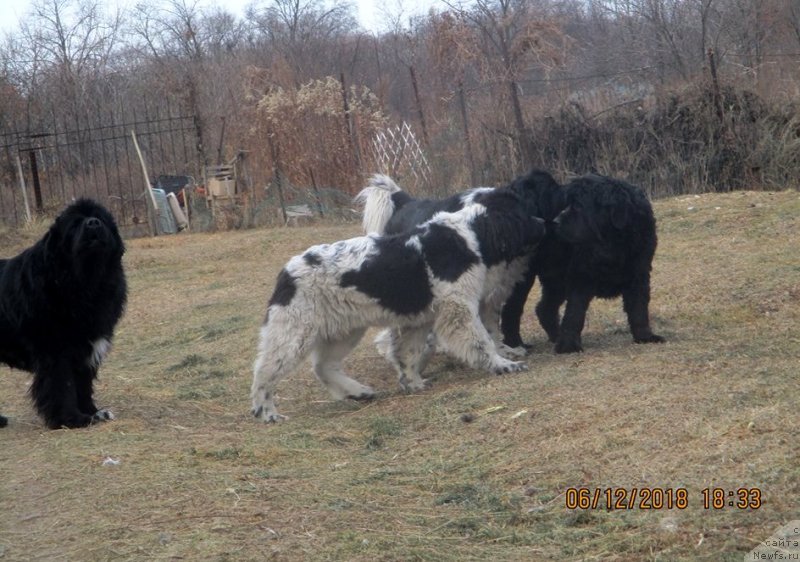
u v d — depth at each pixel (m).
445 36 24.45
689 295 10.00
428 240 8.05
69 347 7.79
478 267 8.06
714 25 26.45
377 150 21.41
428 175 19.70
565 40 24.25
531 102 19.86
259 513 5.24
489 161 18.83
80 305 7.70
